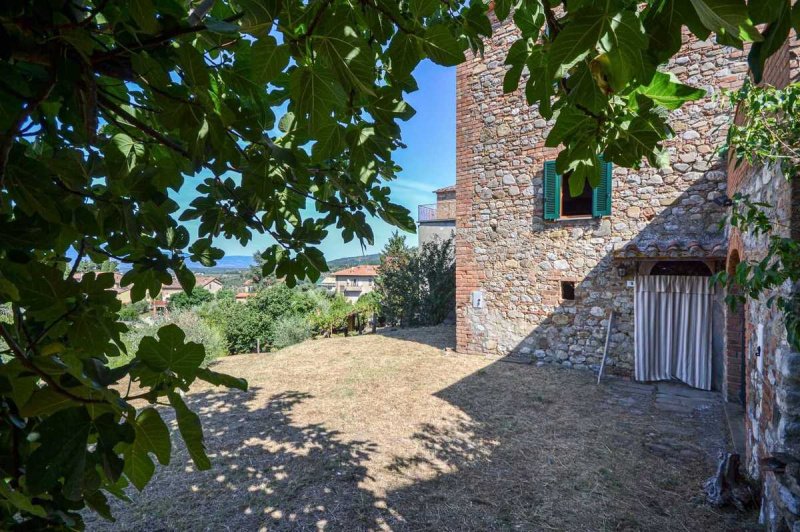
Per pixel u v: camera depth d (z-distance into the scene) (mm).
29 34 783
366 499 3643
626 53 792
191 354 823
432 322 14344
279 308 13359
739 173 4512
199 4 1164
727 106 6301
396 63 1054
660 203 6949
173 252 1726
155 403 830
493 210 8703
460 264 9156
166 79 990
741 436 4660
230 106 1232
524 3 1354
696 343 6738
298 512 3469
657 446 4609
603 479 3918
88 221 1269
